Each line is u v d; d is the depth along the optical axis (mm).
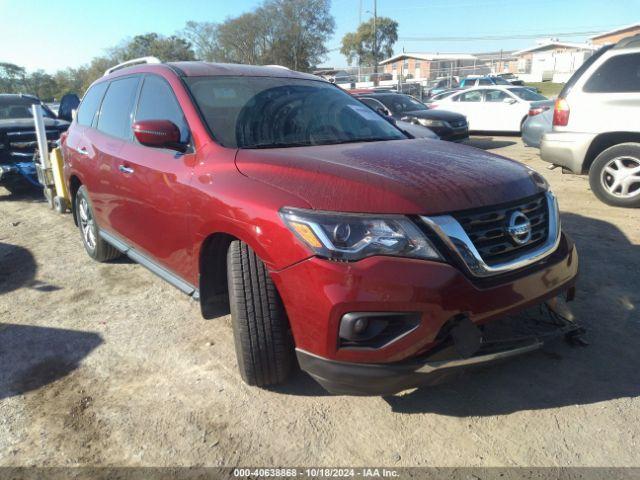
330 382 2285
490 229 2377
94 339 3473
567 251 2740
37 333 3584
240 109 3275
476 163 2760
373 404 2717
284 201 2340
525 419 2566
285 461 2348
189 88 3336
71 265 4922
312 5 46875
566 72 47062
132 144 3701
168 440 2490
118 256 4898
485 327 2451
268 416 2639
